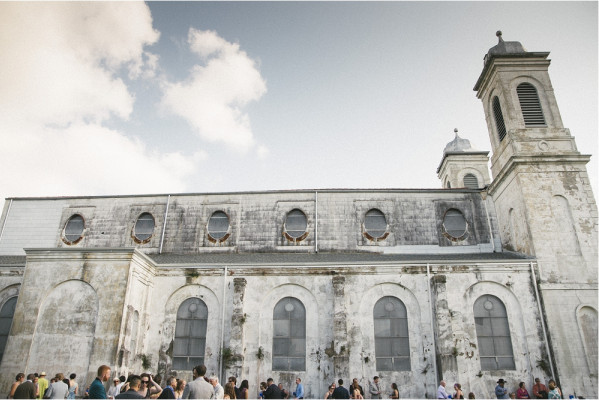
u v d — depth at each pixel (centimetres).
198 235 2905
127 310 2109
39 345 2025
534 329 2244
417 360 2223
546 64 2900
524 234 2508
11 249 2956
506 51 2962
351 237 2842
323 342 2269
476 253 2756
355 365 2212
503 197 2770
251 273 2409
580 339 2208
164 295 2400
